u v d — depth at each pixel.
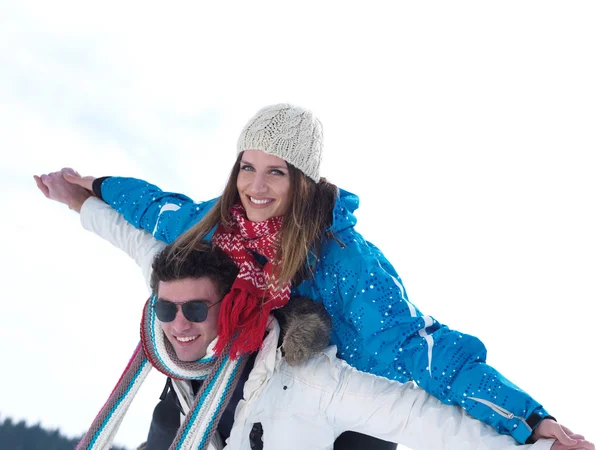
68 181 3.13
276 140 2.35
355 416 2.26
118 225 2.96
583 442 2.04
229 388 2.30
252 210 2.40
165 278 2.26
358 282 2.37
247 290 2.28
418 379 2.24
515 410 2.12
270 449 2.26
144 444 2.82
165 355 2.33
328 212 2.46
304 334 2.25
